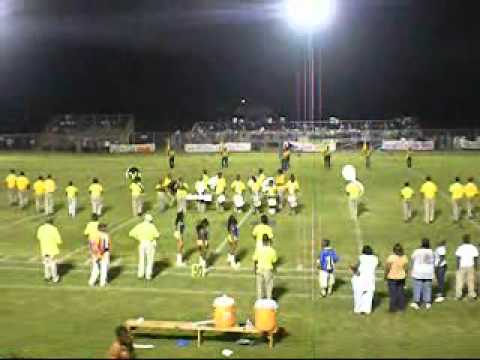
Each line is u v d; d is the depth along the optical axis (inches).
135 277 935.0
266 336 682.8
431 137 3122.5
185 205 1398.9
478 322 737.6
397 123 3528.5
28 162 2504.9
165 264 1006.4
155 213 1432.1
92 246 885.2
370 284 763.4
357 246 1122.0
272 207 1402.6
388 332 705.0
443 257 813.2
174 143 3181.6
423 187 1314.0
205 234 945.5
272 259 788.0
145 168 2244.1
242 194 1461.6
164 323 676.1
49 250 904.3
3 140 3304.6
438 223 1315.2
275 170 2162.9
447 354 634.8
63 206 1539.1
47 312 778.8
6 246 1139.3
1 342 674.2
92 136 3348.9
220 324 663.1
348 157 2647.6
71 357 629.0
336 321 743.7
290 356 631.8
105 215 1419.8
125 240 1173.1
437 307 793.6
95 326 727.1
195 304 808.9
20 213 1459.2
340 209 1467.8
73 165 2368.4
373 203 1536.7
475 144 3024.1
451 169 2172.7
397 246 776.9
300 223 1317.7
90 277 932.6
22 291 868.0
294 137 3179.1
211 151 3043.8
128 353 510.6
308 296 840.9
